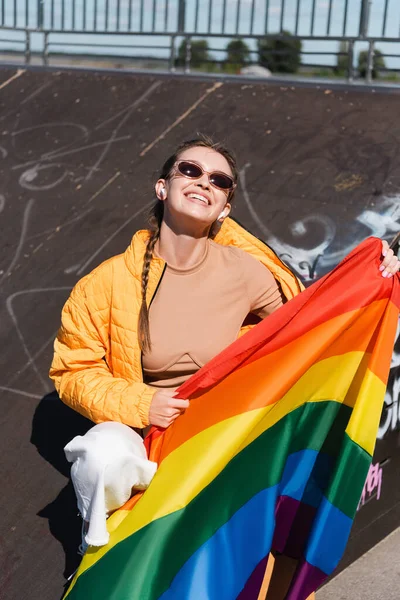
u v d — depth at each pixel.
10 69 6.37
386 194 4.18
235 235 2.82
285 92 5.29
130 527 2.29
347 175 4.37
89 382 2.46
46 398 3.49
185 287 2.53
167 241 2.52
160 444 2.44
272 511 2.35
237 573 2.28
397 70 5.64
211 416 2.45
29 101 5.83
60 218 4.59
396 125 4.70
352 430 2.31
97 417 2.44
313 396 2.48
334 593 2.99
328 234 4.02
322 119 4.90
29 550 2.79
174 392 2.41
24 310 3.99
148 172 4.80
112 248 4.27
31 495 3.03
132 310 2.49
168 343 2.50
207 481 2.36
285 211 4.22
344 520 2.30
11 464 3.17
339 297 2.47
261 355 2.49
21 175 5.02
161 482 2.34
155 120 5.28
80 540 2.81
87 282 2.52
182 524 2.29
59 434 3.30
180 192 2.44
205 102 5.36
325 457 2.45
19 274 4.23
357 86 5.18
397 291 2.48
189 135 5.04
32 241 4.45
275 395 2.47
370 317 2.49
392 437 3.26
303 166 4.52
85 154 5.09
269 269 2.74
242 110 5.17
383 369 2.37
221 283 2.56
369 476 3.12
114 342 2.52
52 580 2.67
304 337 2.50
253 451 2.42
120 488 2.28
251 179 4.49
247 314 2.73
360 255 2.47
